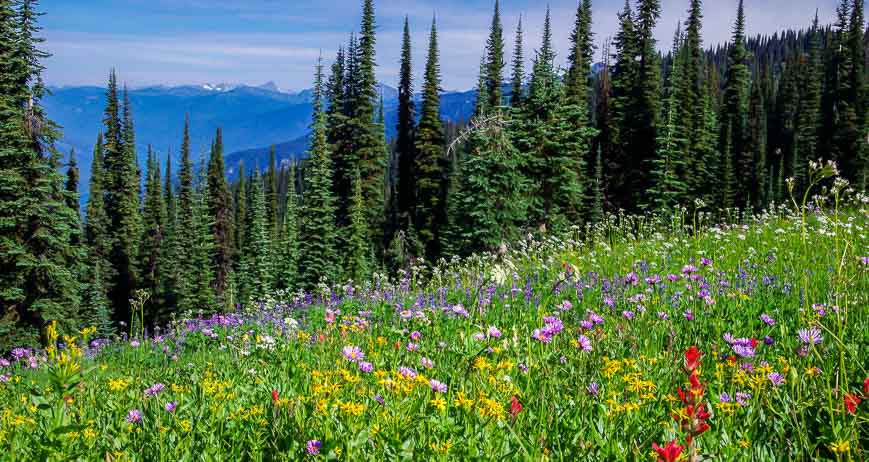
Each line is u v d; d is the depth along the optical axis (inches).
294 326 265.9
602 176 2069.4
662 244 529.3
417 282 545.0
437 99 2305.6
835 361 164.7
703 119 2156.7
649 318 251.8
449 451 121.6
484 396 140.6
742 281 336.2
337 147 2250.2
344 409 135.0
